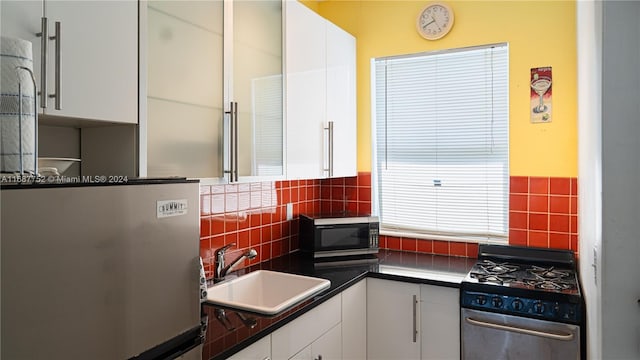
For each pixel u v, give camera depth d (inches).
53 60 44.7
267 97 83.6
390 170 120.5
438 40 110.8
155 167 59.6
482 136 108.3
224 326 61.6
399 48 115.7
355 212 123.1
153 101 59.4
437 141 113.8
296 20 92.1
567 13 96.9
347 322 86.4
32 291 32.7
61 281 34.6
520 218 102.6
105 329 37.9
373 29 119.2
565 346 76.2
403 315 91.4
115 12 51.9
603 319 49.7
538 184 100.3
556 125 98.3
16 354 31.7
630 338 48.7
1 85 37.7
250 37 79.1
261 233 103.0
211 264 87.1
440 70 112.7
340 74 111.3
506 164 106.0
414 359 90.4
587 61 65.7
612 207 49.1
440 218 114.2
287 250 112.7
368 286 95.0
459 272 94.0
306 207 121.3
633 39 48.0
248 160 78.6
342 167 112.5
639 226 48.2
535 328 78.5
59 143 58.1
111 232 38.5
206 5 69.0
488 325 81.7
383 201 121.9
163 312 43.6
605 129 49.3
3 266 31.0
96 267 37.2
